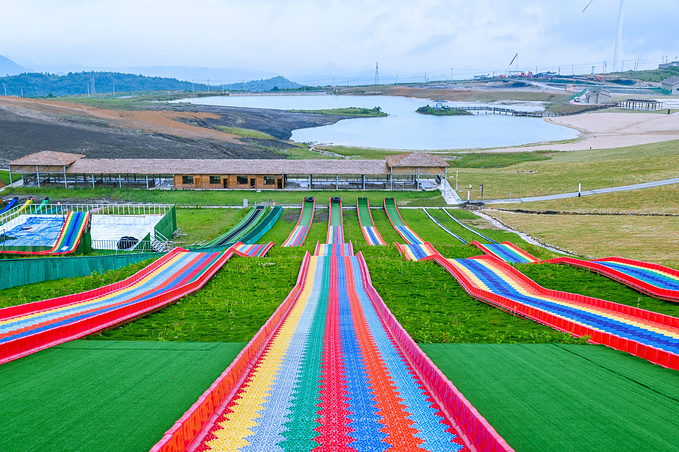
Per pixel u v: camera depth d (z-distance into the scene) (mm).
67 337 21516
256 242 61562
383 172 93000
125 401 13664
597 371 16891
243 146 137000
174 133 145750
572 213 73938
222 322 26297
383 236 64938
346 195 89688
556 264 42812
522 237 62250
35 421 12344
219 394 13273
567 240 58625
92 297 32219
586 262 40062
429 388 14688
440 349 20172
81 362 17531
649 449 11094
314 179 99438
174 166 92500
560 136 173500
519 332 23891
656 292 31859
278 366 16938
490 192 89625
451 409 12789
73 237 49188
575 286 35406
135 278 37594
